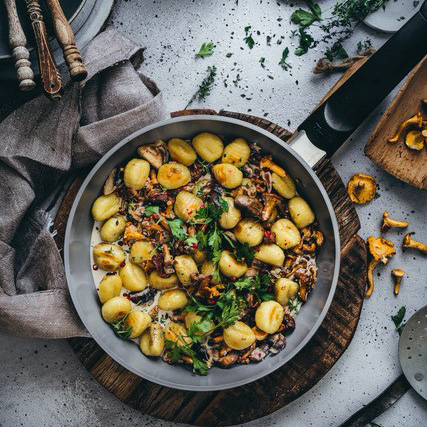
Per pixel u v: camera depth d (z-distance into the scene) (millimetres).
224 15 788
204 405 730
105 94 733
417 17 681
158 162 711
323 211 694
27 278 728
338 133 699
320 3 787
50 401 781
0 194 721
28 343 779
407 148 744
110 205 709
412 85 750
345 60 765
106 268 705
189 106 788
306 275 705
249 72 788
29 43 673
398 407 781
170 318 711
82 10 725
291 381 729
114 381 722
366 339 780
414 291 781
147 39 787
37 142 713
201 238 684
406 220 783
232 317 676
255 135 691
